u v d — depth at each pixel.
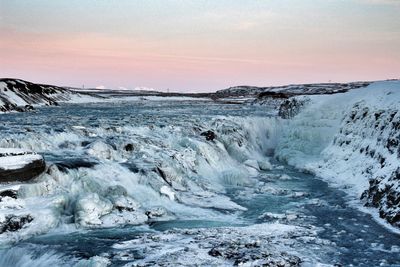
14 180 18.17
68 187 19.41
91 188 19.89
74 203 18.50
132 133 30.09
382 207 20.47
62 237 16.39
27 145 23.39
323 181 28.89
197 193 23.95
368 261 14.83
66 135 26.28
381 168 24.38
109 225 17.92
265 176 30.36
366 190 23.56
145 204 20.78
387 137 26.38
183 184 24.59
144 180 22.14
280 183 28.34
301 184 28.00
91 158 22.66
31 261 14.38
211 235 16.80
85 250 15.15
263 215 20.47
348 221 19.62
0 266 14.36
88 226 17.58
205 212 20.84
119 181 21.28
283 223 19.19
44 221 16.72
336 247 16.12
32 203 17.59
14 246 15.29
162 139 29.59
